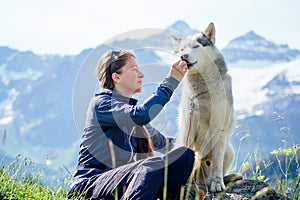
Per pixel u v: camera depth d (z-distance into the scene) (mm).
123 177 3861
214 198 4254
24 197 3852
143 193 3707
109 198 3891
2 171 4188
